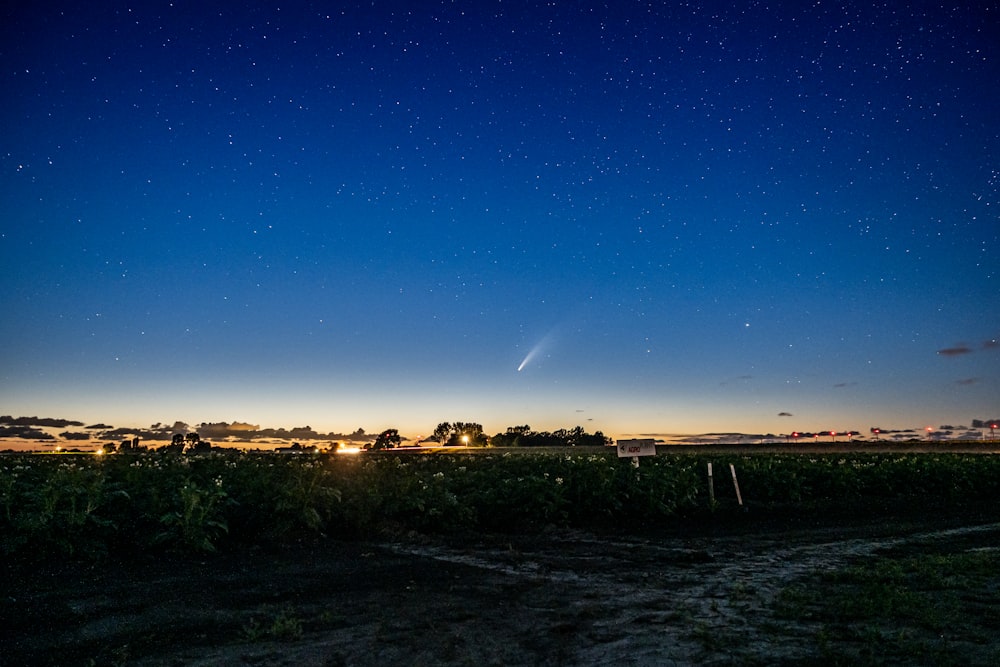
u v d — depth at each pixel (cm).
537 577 1052
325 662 636
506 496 1638
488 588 964
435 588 953
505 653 674
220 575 965
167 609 784
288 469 1612
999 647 680
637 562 1211
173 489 1254
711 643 703
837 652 666
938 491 2511
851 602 865
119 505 1121
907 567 1127
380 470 1756
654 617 816
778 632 750
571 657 665
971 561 1141
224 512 1229
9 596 790
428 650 677
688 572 1120
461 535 1434
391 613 812
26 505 1016
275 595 876
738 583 1022
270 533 1228
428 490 1532
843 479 2352
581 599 907
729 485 2200
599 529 1603
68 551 980
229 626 739
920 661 640
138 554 1045
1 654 621
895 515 1988
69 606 772
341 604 848
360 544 1274
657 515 1784
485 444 7925
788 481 2181
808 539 1510
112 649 650
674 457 2705
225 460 1778
